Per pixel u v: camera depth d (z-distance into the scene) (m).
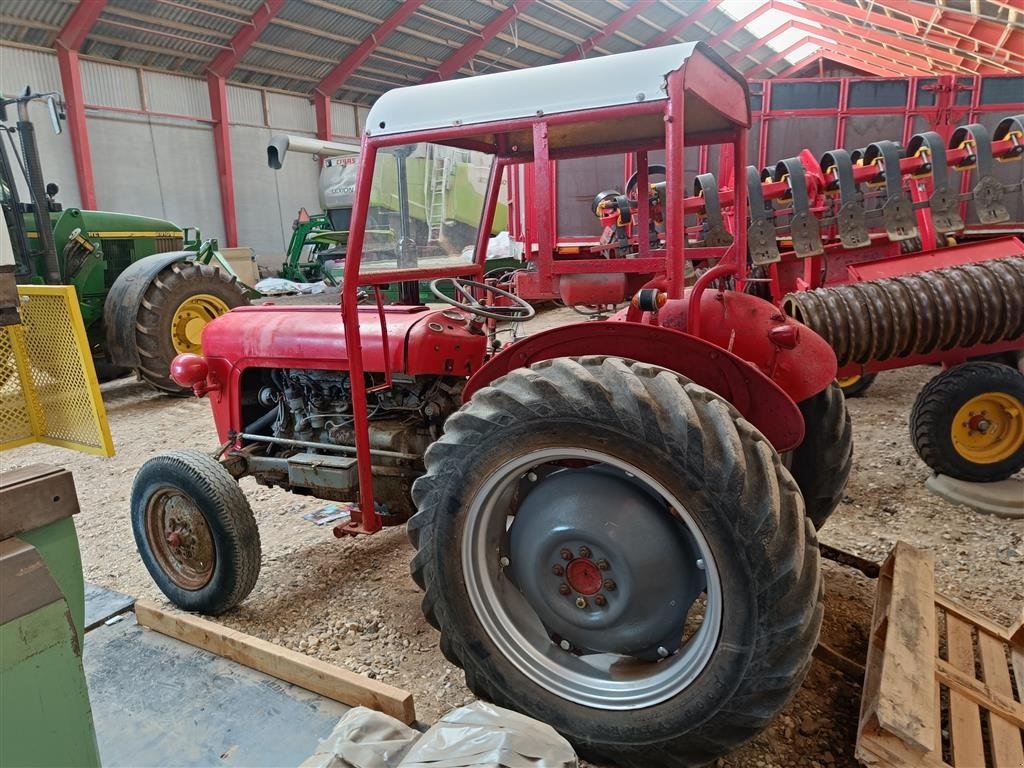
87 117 10.80
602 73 1.64
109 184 11.20
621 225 3.15
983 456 3.22
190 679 1.88
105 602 2.31
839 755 1.69
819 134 6.03
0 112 5.31
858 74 18.48
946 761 1.62
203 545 2.43
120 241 6.49
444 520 1.71
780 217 4.76
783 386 2.06
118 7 10.32
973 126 4.11
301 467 2.56
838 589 2.44
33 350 4.12
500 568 1.81
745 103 2.04
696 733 1.51
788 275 5.03
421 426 2.54
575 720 1.64
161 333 5.84
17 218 5.35
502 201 9.36
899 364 3.55
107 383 6.91
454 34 14.06
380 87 15.05
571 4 14.11
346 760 1.28
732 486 1.40
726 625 1.44
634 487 1.61
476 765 1.18
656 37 16.25
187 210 12.40
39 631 1.01
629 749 1.59
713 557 1.44
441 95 1.87
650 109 1.59
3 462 4.54
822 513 2.42
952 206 4.11
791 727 1.78
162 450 4.63
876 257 4.77
